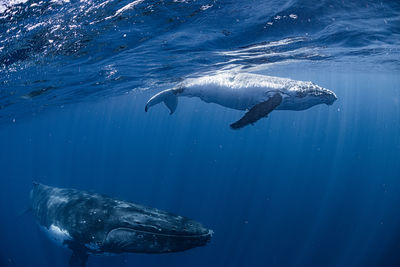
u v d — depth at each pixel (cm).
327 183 3553
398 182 3869
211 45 1120
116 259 1508
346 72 2589
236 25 909
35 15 705
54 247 1969
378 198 2819
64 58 1116
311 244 1881
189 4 745
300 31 982
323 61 1794
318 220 2269
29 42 876
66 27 814
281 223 2220
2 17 675
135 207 666
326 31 999
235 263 1672
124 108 4803
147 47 1112
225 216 2398
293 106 550
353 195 2972
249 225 2184
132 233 571
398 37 1122
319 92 523
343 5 779
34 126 4456
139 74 1656
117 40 998
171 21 860
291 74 2475
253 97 540
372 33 1057
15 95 1689
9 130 3997
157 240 539
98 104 3478
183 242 526
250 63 1559
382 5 781
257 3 753
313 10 809
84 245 669
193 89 624
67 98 2305
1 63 1018
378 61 1859
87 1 679
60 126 5994
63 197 852
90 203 731
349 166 5022
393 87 4281
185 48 1152
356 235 1995
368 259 1689
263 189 3281
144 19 833
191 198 3058
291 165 5200
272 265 1650
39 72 1262
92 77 1574
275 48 1228
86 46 1020
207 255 1759
